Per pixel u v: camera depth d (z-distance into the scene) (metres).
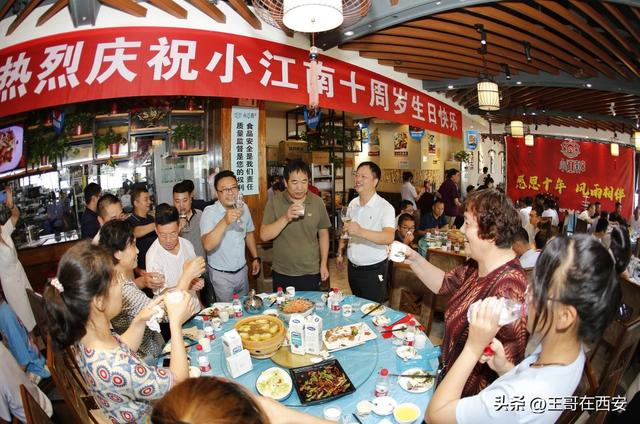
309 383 1.58
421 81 5.23
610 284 0.83
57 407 2.37
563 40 3.66
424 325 2.71
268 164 7.12
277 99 3.44
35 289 4.04
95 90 3.05
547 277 0.88
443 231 5.39
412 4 2.86
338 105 3.86
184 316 1.53
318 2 1.99
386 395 1.52
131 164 4.26
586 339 0.87
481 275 1.48
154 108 4.14
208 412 0.58
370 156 10.44
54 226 4.22
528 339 1.34
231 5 3.24
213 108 4.12
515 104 6.71
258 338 1.81
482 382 1.43
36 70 3.18
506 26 3.54
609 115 7.50
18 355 2.68
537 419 0.88
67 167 4.18
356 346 1.91
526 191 10.45
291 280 2.96
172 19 3.21
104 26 3.17
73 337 1.26
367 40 3.66
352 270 3.14
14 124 4.09
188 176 4.38
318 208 2.96
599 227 5.50
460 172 10.42
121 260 1.89
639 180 11.09
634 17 3.29
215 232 2.73
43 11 3.34
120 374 1.28
